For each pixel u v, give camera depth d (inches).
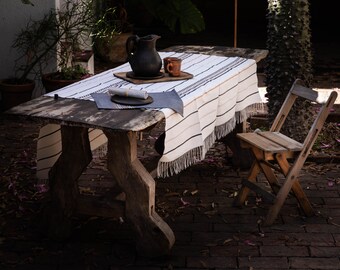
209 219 206.8
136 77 208.1
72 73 293.0
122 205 187.3
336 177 234.1
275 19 243.9
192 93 193.8
